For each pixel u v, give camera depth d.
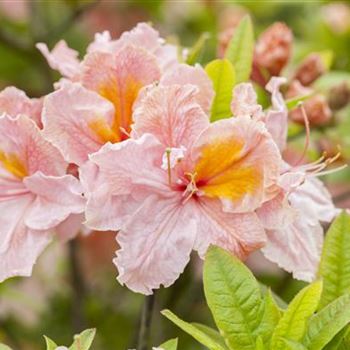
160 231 0.61
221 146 0.61
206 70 0.66
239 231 0.61
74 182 0.62
